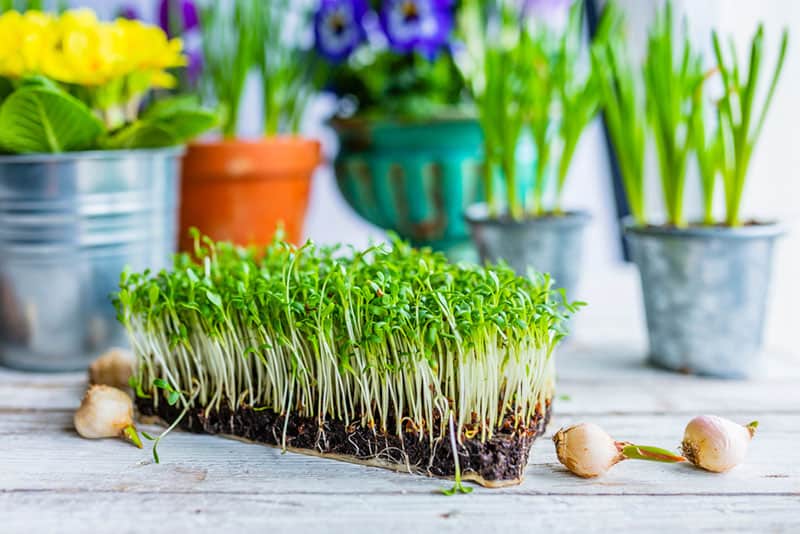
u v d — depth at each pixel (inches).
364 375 21.2
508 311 20.9
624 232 26.8
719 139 25.3
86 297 26.0
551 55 29.6
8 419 23.5
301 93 35.5
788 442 22.2
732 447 20.8
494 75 27.6
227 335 22.4
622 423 23.1
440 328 20.7
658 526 19.6
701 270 25.1
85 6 35.8
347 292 21.0
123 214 26.1
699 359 25.7
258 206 29.9
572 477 21.0
